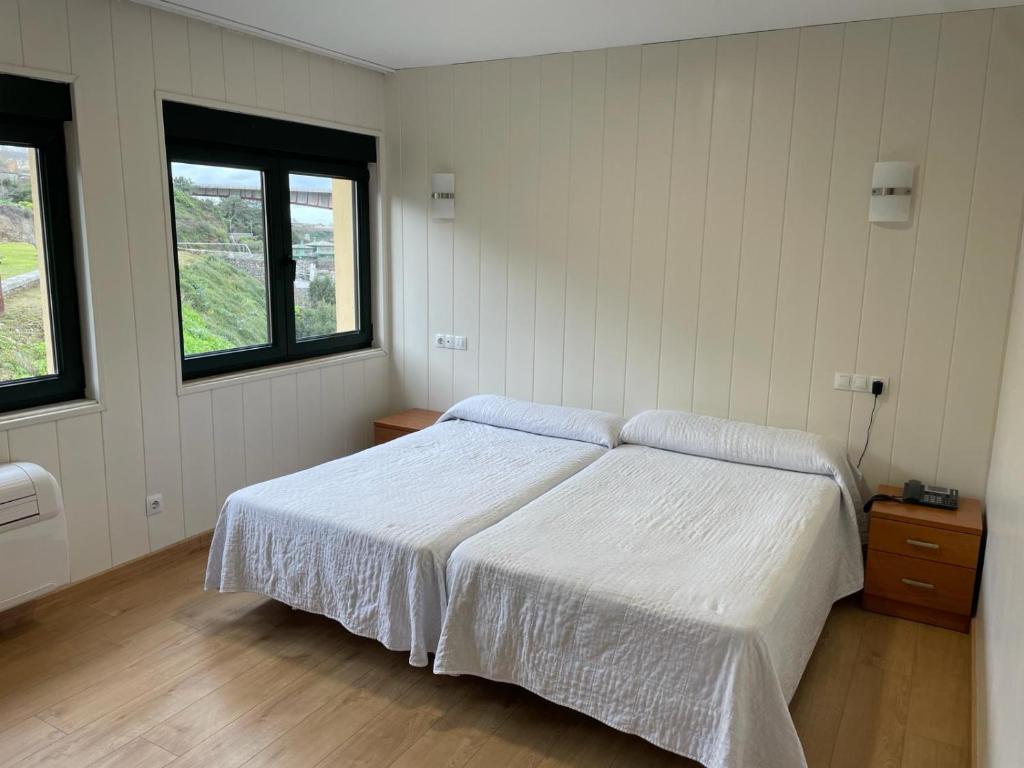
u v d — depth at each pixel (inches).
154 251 134.4
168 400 139.7
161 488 140.3
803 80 136.5
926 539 120.4
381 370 191.5
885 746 93.5
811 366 143.6
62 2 116.3
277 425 163.5
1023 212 123.3
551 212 164.7
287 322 167.5
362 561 105.3
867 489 141.6
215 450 149.9
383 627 103.6
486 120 168.4
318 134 165.3
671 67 147.3
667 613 84.2
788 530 106.6
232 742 92.7
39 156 120.1
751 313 147.6
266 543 115.0
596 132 156.8
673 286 154.3
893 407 137.6
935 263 130.6
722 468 134.0
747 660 79.7
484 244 174.1
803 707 101.0
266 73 150.6
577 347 166.9
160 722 96.1
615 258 159.3
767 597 87.4
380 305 189.9
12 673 105.9
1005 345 126.7
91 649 112.4
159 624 119.9
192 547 146.6
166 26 131.7
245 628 119.3
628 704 86.8
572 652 90.0
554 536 104.1
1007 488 90.3
